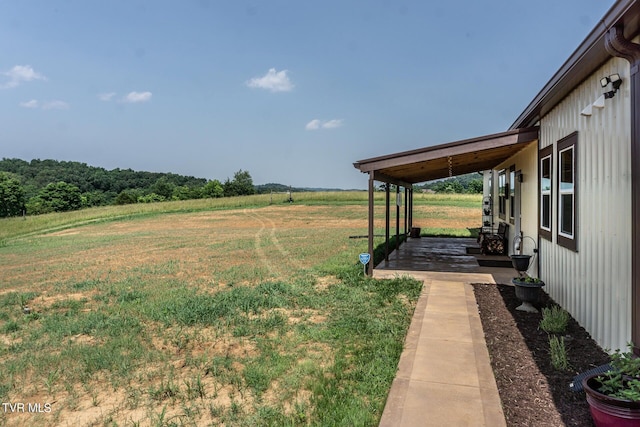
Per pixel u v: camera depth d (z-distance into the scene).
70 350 4.48
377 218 25.33
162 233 19.91
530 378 3.46
